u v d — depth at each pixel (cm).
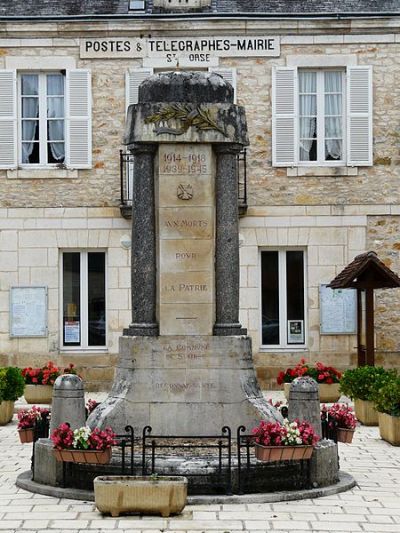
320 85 2200
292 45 2180
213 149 1178
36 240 2173
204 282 1168
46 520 945
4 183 2180
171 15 2167
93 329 2181
